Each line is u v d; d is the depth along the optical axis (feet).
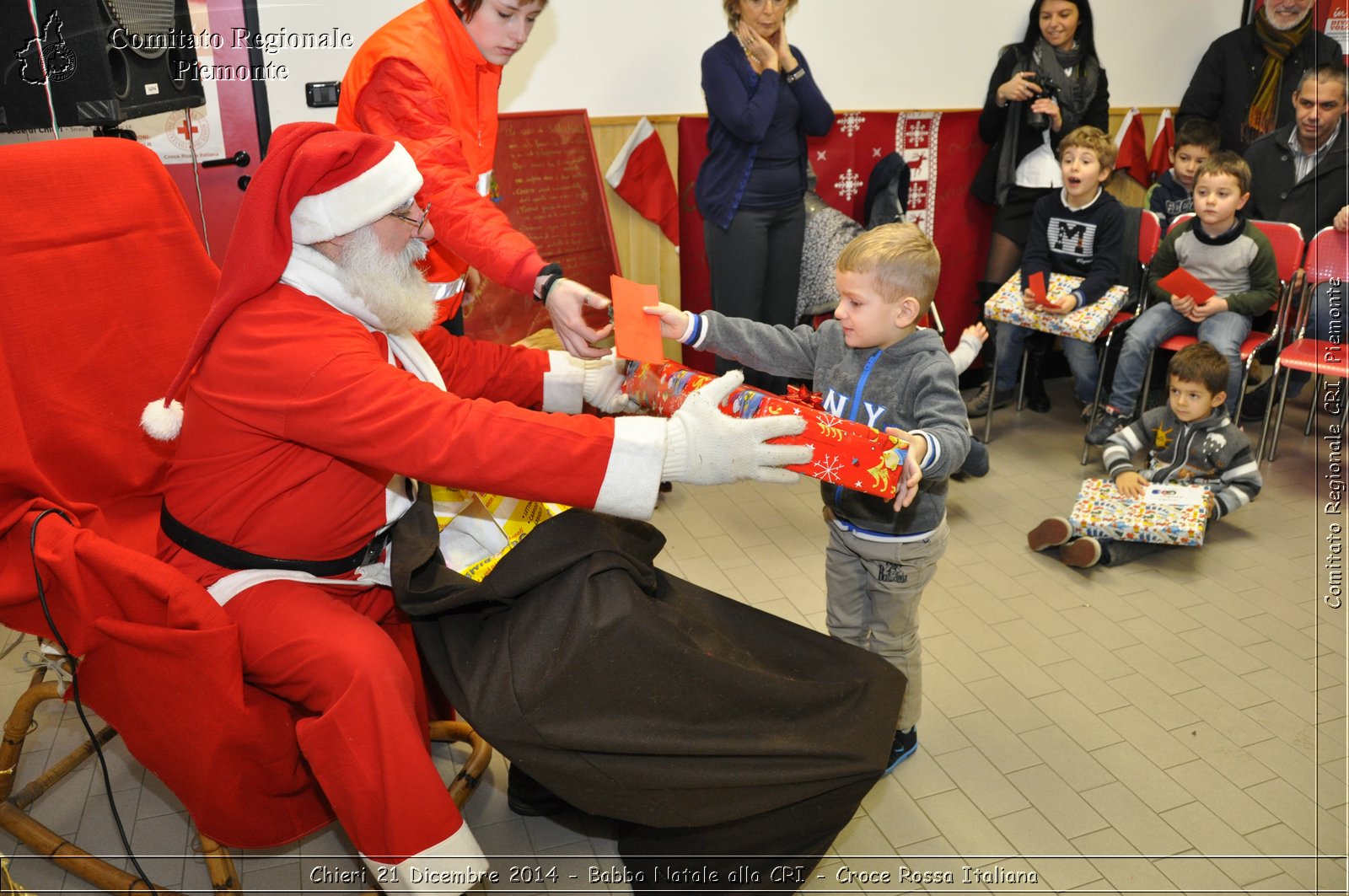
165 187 5.98
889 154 13.01
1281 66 13.47
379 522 5.18
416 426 4.47
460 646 4.73
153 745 4.75
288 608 4.75
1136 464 11.34
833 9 12.55
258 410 4.61
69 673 5.10
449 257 7.07
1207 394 9.70
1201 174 11.28
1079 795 6.40
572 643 4.43
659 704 4.50
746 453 4.64
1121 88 14.76
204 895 5.58
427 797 4.44
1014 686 7.54
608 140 11.88
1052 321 11.61
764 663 5.00
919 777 6.56
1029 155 13.28
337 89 10.53
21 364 5.30
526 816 6.23
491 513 5.50
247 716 4.51
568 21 11.25
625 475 4.55
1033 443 12.54
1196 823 6.16
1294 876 5.73
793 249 11.30
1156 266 12.16
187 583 4.49
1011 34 13.67
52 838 5.62
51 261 5.41
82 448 5.60
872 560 6.20
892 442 4.75
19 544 4.71
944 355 5.85
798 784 4.61
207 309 6.16
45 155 5.43
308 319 4.71
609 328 5.86
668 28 11.84
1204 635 8.27
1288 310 12.26
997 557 9.58
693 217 12.58
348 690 4.39
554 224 11.00
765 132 10.30
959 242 14.20
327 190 4.66
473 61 6.81
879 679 5.03
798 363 6.46
